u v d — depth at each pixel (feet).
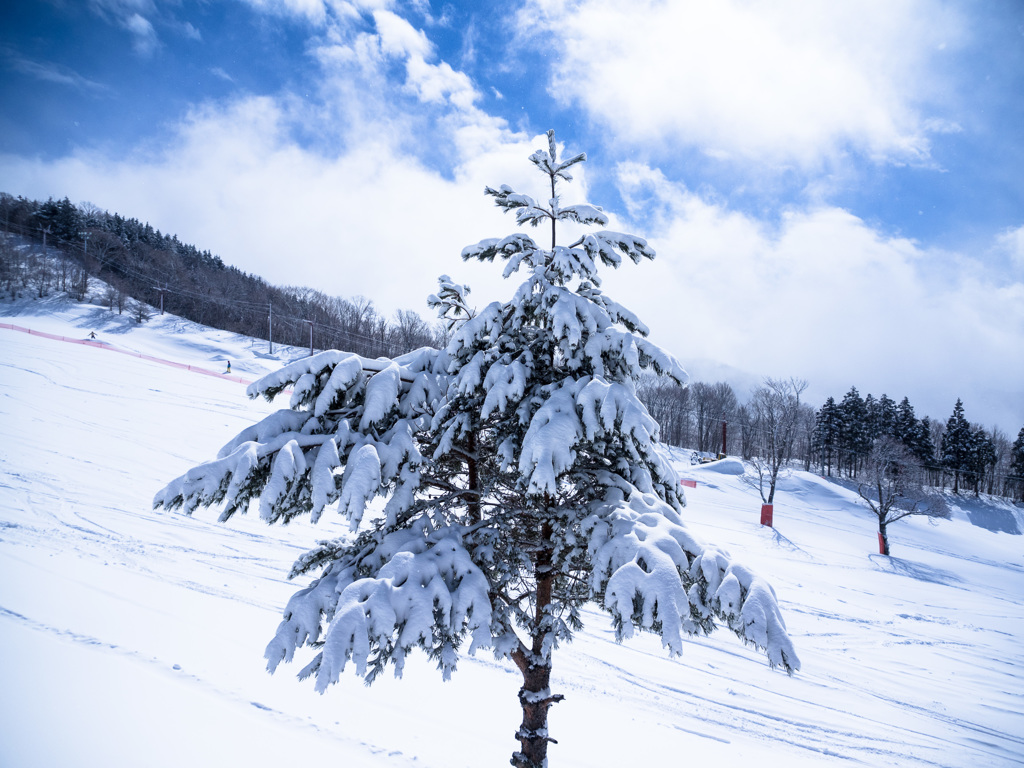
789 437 155.12
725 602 15.21
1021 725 42.96
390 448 18.31
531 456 16.29
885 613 69.87
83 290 267.80
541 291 20.36
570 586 22.06
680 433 277.03
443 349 21.56
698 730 35.94
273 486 16.40
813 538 115.55
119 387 111.34
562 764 28.94
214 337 254.88
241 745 20.94
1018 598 94.07
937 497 165.99
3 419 78.69
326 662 13.70
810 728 38.73
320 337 295.48
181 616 35.40
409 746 25.73
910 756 36.91
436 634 16.60
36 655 23.71
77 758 16.89
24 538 45.44
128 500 59.26
